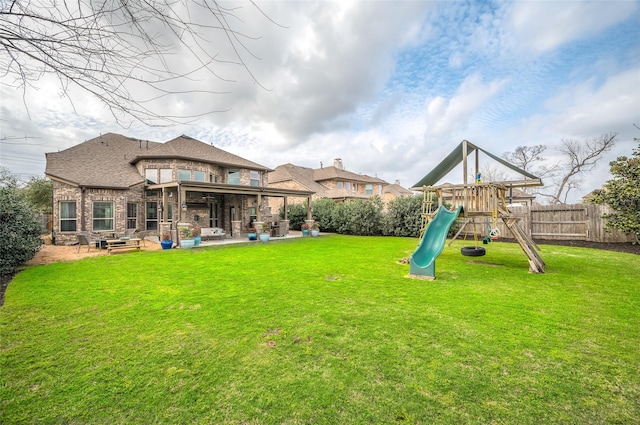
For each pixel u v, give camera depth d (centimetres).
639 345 326
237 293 543
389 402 227
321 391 242
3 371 278
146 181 1630
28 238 787
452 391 241
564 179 2742
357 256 1016
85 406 226
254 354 308
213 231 1600
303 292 547
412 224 1734
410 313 429
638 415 212
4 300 508
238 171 2016
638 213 1025
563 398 232
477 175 868
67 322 403
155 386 252
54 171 1448
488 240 955
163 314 432
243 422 207
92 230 1438
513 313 429
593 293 539
